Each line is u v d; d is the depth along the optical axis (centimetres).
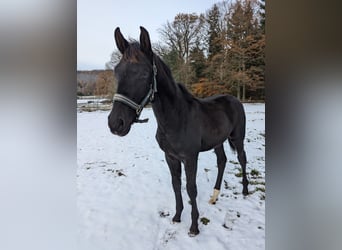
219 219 208
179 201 201
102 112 1115
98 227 201
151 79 151
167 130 172
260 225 199
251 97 1383
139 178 310
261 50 1332
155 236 189
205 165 348
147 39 149
